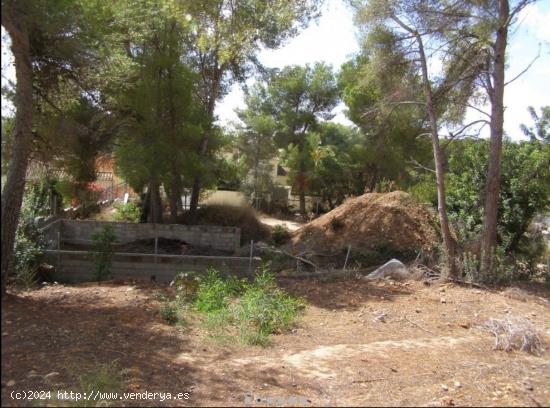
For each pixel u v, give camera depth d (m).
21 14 6.27
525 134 15.08
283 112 31.22
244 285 8.85
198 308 7.77
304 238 16.27
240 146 29.81
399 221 14.59
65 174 15.98
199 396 4.62
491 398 4.73
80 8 7.92
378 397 4.71
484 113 10.82
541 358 6.38
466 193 13.62
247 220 19.23
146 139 14.96
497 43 10.50
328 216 16.80
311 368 5.53
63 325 6.31
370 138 23.28
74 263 11.33
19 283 8.88
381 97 13.26
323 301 8.96
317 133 29.80
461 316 8.18
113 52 8.95
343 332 7.18
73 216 18.41
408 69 11.49
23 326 6.05
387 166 23.66
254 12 12.46
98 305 7.72
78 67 7.93
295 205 31.83
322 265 13.27
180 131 15.13
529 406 4.54
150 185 17.02
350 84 23.31
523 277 11.73
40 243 10.93
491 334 7.30
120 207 20.36
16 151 6.48
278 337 6.83
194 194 18.34
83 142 13.28
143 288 9.20
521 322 7.34
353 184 28.94
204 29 12.98
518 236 13.05
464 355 6.23
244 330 6.78
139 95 14.53
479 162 13.20
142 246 15.49
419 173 19.73
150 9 12.97
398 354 6.15
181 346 6.08
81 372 4.85
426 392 4.86
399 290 9.80
